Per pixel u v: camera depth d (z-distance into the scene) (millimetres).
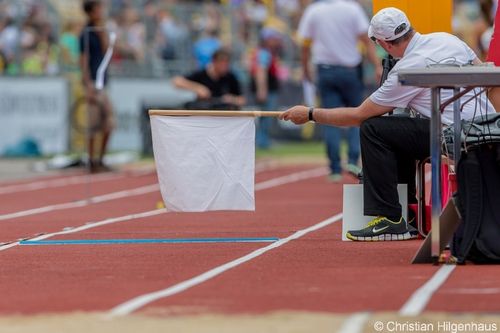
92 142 49812
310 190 38781
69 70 61969
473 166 18625
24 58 63156
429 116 21297
